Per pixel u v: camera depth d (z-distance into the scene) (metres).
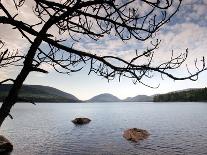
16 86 2.94
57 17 3.14
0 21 3.10
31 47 3.06
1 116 2.85
